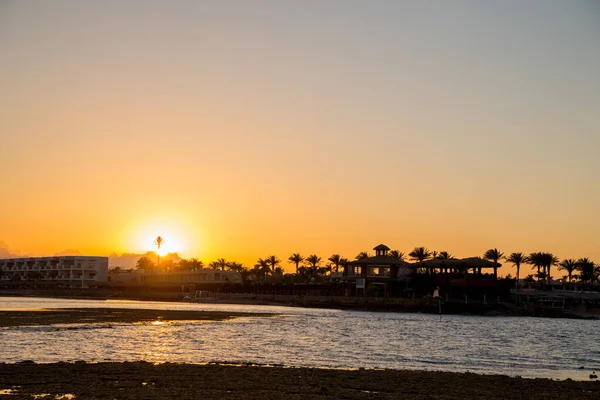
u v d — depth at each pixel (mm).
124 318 91750
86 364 39594
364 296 166750
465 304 144500
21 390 30750
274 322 95688
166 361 45125
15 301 168750
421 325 100250
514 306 147500
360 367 44812
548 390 34438
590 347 68188
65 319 84062
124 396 29578
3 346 51406
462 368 46500
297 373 38031
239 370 38594
